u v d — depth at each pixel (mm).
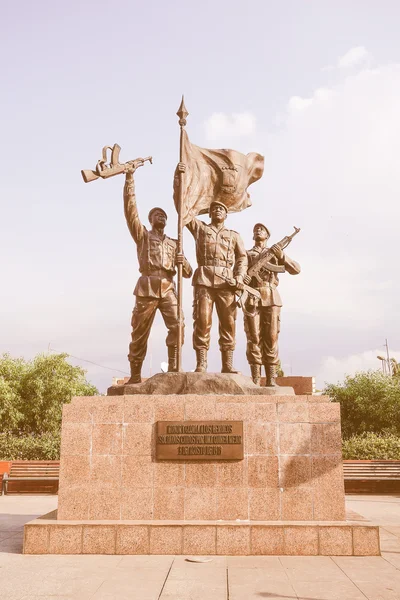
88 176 9062
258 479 7957
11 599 5418
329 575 6301
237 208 10953
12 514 11562
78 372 25531
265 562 6906
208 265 9688
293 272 10742
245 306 10430
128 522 7578
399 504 13320
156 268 9734
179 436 8086
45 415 23672
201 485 7953
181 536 7367
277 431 8117
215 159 10859
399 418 23469
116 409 8242
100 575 6289
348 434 24891
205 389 8664
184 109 10406
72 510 7910
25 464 15664
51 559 7055
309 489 7914
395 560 7047
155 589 5750
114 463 8062
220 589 5750
